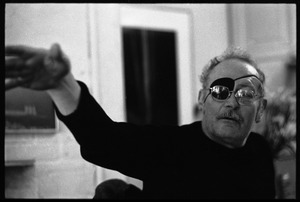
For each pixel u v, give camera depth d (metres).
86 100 1.37
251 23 3.27
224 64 1.61
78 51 2.49
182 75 3.24
